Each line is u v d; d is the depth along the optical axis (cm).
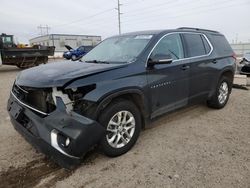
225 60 517
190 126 431
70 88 263
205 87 467
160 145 354
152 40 368
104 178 275
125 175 280
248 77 1049
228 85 545
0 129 423
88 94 274
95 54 421
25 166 301
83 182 268
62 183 266
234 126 432
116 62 345
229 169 289
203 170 288
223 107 549
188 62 413
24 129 290
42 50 1606
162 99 370
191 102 440
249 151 334
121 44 401
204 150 338
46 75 289
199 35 470
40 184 265
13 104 332
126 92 308
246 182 264
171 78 378
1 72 1442
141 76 331
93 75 285
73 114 263
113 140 310
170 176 276
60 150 254
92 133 269
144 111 344
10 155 328
